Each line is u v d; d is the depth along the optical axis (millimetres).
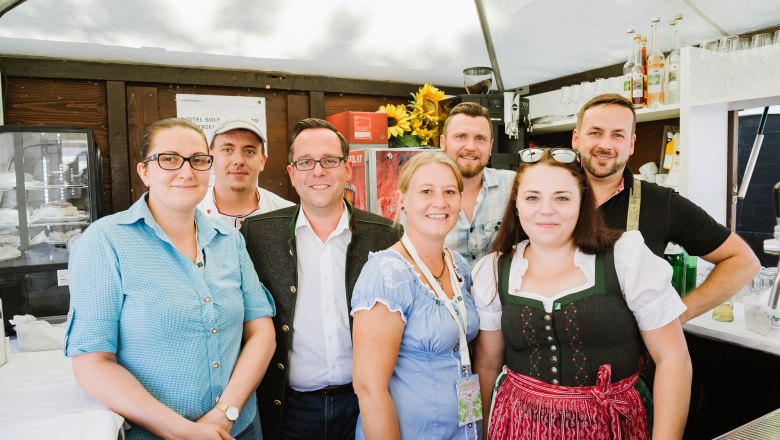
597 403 1257
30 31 2512
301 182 1774
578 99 3166
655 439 1253
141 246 1386
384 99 3998
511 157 3291
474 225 2199
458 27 2727
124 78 3105
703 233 1892
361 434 1431
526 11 2533
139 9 2326
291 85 3582
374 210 3250
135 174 3182
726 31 2725
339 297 1772
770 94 2213
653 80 2680
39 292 2609
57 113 3012
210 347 1418
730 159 2758
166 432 1278
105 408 1293
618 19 2609
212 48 2879
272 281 1761
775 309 1801
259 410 1744
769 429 1021
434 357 1350
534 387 1317
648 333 1318
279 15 2479
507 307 1389
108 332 1317
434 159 1440
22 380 1532
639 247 1315
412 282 1354
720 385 2090
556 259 1365
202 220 1574
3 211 2844
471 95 3230
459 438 1354
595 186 1993
